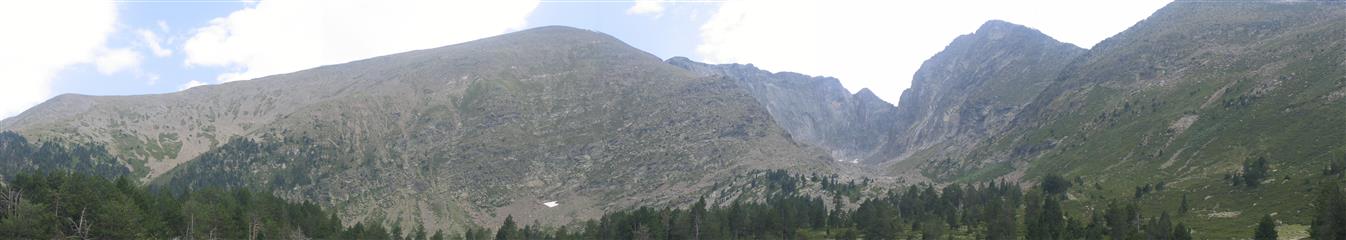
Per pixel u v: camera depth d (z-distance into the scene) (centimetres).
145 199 15000
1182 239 13638
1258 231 13838
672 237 18138
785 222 18912
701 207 19325
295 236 17288
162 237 13738
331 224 19638
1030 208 18775
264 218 16962
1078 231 16325
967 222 19712
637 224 18475
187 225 14412
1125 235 15412
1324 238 12262
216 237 14788
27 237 11450
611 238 18662
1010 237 16225
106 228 12462
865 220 18688
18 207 11769
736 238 18725
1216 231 16775
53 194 12381
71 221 12212
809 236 19238
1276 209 17988
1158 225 14262
